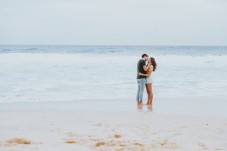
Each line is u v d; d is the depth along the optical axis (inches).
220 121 327.6
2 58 1205.1
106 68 967.0
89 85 642.8
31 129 276.4
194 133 270.8
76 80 711.7
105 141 236.5
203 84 681.6
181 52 2444.6
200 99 496.7
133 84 661.3
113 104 443.8
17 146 213.9
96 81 698.8
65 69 927.0
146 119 335.9
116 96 527.8
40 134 256.5
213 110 402.6
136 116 353.4
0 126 288.4
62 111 381.7
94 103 450.6
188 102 466.9
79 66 1013.2
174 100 485.7
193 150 214.1
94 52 2010.3
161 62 1236.5
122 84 660.1
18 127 284.5
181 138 251.8
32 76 766.5
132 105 437.4
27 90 574.9
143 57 431.8
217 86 657.0
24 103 447.2
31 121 315.0
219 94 560.1
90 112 376.5
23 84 642.8
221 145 229.8
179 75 835.4
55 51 2102.6
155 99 494.9
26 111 378.0
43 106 422.0
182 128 291.9
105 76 783.7
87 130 277.4
